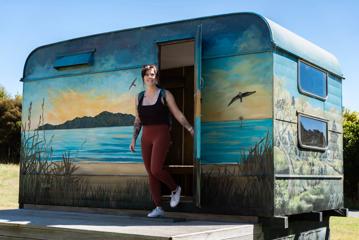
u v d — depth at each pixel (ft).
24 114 23.66
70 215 19.70
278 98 17.52
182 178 23.62
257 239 17.08
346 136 57.67
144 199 19.49
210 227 15.48
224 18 18.42
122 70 20.56
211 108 18.33
